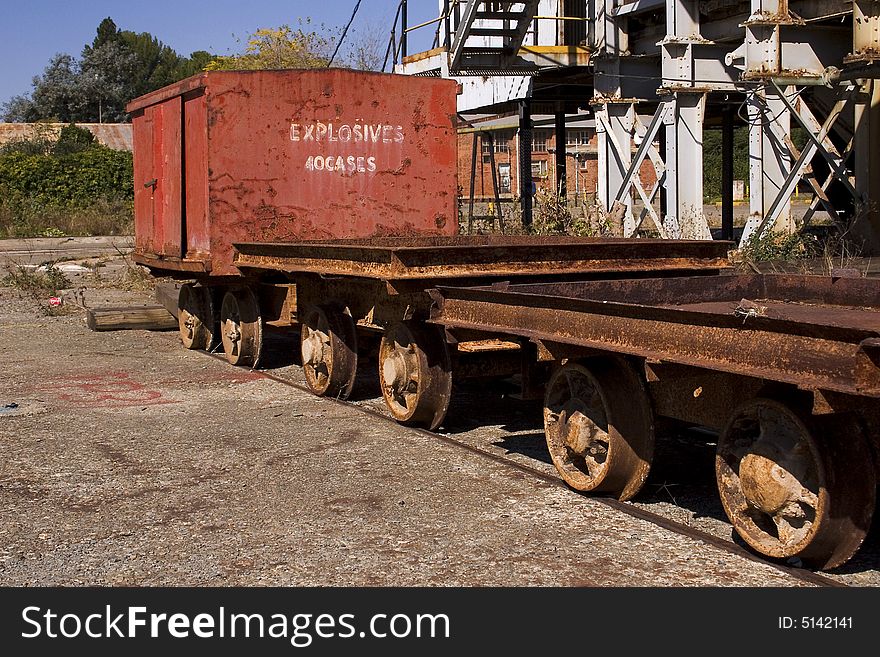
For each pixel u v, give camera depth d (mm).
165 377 10234
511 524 5367
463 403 8883
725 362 4469
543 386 6613
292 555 4957
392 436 7484
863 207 15016
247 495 5977
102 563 4902
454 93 11625
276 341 13062
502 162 39625
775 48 14250
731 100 18984
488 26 20531
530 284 6500
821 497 4312
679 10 16062
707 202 49375
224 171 10641
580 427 5727
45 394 9258
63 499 5949
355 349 8883
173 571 4781
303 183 10969
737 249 14516
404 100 11383
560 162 23641
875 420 4352
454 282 7281
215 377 10234
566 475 5957
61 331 13883
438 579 4613
